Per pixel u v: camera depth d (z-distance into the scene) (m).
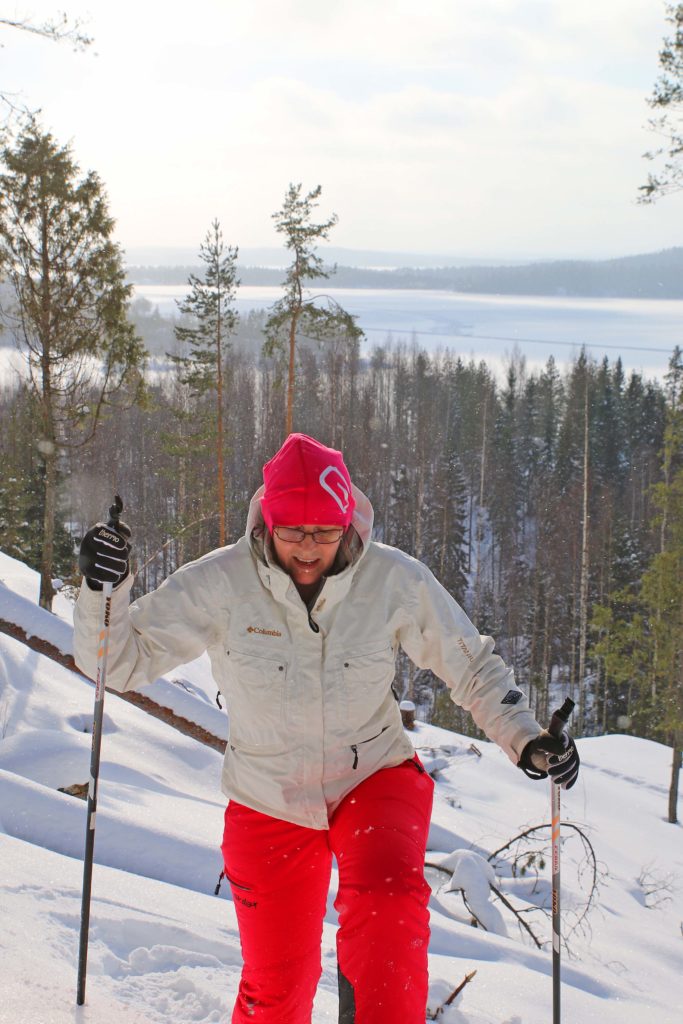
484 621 42.53
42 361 17.73
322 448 2.12
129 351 18.50
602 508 47.72
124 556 2.09
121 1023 2.22
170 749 7.20
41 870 3.22
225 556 2.18
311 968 2.17
